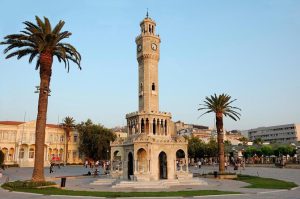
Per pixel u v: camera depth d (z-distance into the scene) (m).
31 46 49.59
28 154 126.94
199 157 142.88
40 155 46.00
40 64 48.41
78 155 143.50
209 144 143.38
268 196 32.88
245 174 72.19
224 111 71.19
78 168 109.25
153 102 64.00
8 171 88.75
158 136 60.69
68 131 141.00
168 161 58.75
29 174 76.06
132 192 38.56
